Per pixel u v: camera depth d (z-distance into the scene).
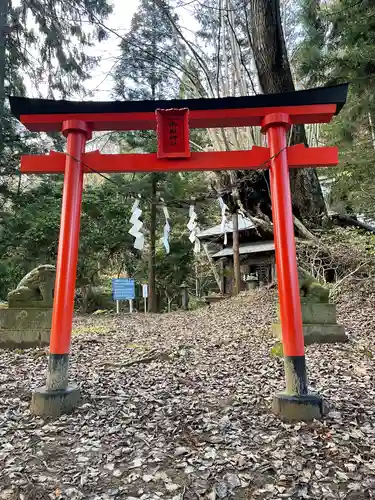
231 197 11.19
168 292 18.77
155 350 6.42
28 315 6.80
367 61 8.24
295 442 2.93
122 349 6.78
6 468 2.63
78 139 4.04
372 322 7.25
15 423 3.35
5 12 10.73
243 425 3.29
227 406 3.76
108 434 3.15
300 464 2.62
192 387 4.46
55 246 13.48
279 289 3.66
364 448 2.82
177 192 13.56
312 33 9.58
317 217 10.67
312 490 2.35
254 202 11.01
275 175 3.86
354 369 4.83
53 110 3.98
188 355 6.11
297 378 3.47
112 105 3.97
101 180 17.73
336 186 11.82
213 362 5.63
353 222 12.30
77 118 4.01
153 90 13.29
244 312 10.46
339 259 9.81
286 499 2.26
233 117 4.00
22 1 11.68
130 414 3.58
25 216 12.85
